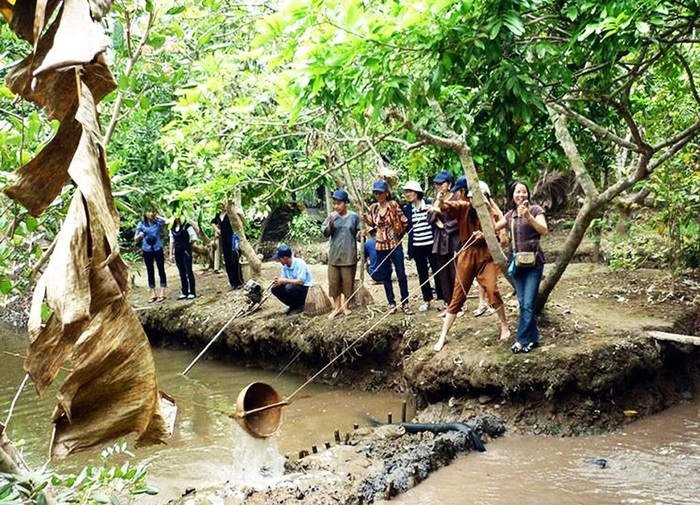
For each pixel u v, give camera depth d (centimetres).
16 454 194
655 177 909
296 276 1003
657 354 721
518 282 717
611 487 544
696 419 689
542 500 527
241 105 814
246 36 909
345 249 938
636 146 663
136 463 662
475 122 706
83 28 155
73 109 183
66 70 176
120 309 163
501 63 491
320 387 914
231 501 533
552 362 685
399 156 1225
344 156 1012
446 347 770
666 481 549
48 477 188
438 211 778
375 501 538
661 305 843
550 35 564
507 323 761
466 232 752
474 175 704
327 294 1058
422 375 760
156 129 1104
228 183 850
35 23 156
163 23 378
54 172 171
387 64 491
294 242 1891
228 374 1013
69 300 148
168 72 394
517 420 687
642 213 1170
